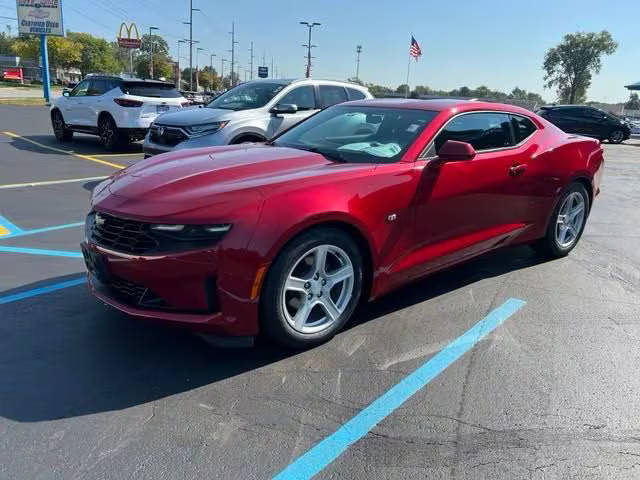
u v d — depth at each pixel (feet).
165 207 9.87
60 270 15.25
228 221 9.62
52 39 261.65
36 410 8.97
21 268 15.31
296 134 15.21
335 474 7.75
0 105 89.71
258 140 26.86
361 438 8.54
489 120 14.84
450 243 13.57
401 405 9.45
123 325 12.04
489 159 14.12
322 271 10.96
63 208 22.48
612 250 19.35
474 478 7.75
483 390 9.98
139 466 7.77
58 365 10.36
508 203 14.98
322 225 10.62
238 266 9.61
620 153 66.85
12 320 12.11
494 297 14.40
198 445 8.25
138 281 9.86
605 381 10.41
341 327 11.67
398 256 12.24
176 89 43.55
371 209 11.30
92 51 298.15
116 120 39.81
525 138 15.79
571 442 8.59
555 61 258.98
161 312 9.96
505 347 11.64
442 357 11.13
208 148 14.17
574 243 18.20
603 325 12.89
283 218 9.92
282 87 28.60
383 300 13.96
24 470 7.61
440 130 13.29
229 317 9.78
